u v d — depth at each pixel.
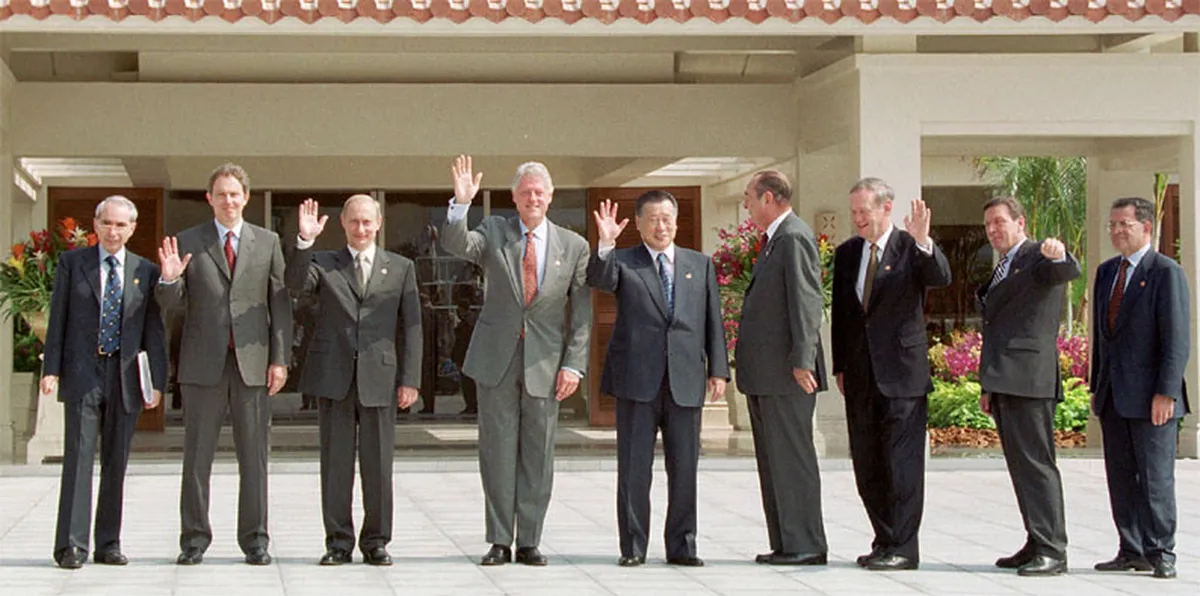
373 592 6.46
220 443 14.12
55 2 10.30
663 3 10.80
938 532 8.52
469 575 6.95
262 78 13.35
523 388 7.31
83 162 14.77
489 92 13.43
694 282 7.37
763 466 7.48
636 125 13.58
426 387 16.12
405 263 7.50
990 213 7.22
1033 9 10.95
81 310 7.26
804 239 7.20
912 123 12.11
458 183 7.21
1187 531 8.44
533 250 7.37
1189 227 12.29
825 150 13.33
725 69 13.95
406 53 13.15
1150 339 6.98
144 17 10.44
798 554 7.30
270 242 7.41
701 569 7.15
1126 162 13.91
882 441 7.25
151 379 7.33
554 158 14.27
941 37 12.88
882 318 7.20
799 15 10.88
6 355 12.30
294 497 10.29
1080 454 12.80
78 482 7.18
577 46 12.81
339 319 7.34
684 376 7.25
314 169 15.08
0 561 7.36
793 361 7.14
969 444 13.66
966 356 15.54
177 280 7.14
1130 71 12.24
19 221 15.51
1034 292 7.01
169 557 7.53
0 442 12.21
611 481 11.24
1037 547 7.02
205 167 14.45
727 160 15.44
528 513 7.32
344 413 7.36
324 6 10.58
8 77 12.48
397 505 9.88
